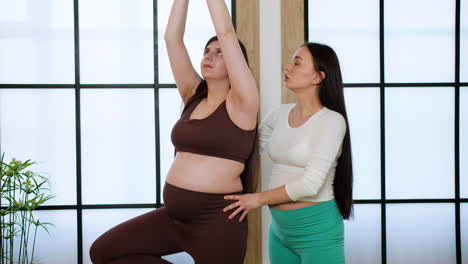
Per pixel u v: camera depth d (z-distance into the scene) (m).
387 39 1.96
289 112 1.48
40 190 1.94
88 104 1.94
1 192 1.77
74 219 1.96
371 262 2.00
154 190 1.96
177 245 1.33
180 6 1.40
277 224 1.42
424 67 1.97
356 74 1.96
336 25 1.94
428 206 2.00
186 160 1.29
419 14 1.96
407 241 2.00
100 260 1.33
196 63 1.93
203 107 1.36
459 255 2.01
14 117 1.92
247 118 1.29
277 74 1.90
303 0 1.90
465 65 1.98
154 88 1.94
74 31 1.91
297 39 1.90
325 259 1.33
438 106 1.99
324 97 1.40
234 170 1.30
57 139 1.94
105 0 1.92
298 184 1.26
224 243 1.26
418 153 1.99
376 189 1.99
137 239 1.32
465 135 2.00
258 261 1.90
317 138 1.32
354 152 1.98
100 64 1.93
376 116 1.97
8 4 1.90
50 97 1.93
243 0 1.89
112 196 1.96
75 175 1.95
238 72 1.21
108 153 1.95
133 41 1.93
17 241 1.94
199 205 1.26
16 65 1.92
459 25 1.97
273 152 1.44
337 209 1.41
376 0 1.95
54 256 1.95
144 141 1.95
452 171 2.00
